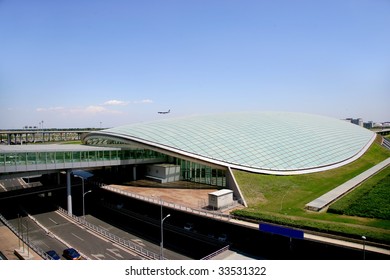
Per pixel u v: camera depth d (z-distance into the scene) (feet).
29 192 189.47
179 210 144.05
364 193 156.25
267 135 215.10
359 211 130.82
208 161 179.93
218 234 138.62
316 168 197.36
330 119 329.93
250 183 168.14
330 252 107.34
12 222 169.78
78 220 169.78
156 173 206.90
